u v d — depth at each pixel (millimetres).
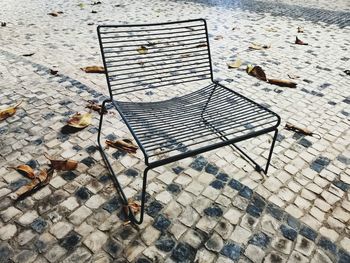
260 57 5078
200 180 2607
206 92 2871
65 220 2191
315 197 2490
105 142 2990
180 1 8703
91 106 3514
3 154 2771
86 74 4328
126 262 1947
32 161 2713
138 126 2260
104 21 6684
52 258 1946
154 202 2377
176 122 2365
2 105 3467
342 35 6234
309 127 3342
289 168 2777
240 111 2484
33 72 4281
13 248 1988
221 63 4812
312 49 5477
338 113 3613
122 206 2328
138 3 8359
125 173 2643
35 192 2398
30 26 6176
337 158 2920
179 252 2025
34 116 3316
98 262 1938
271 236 2158
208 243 2090
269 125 3348
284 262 1995
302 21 7105
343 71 4668
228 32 6199
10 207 2264
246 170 2734
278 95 3949
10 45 5156
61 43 5387
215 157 2873
